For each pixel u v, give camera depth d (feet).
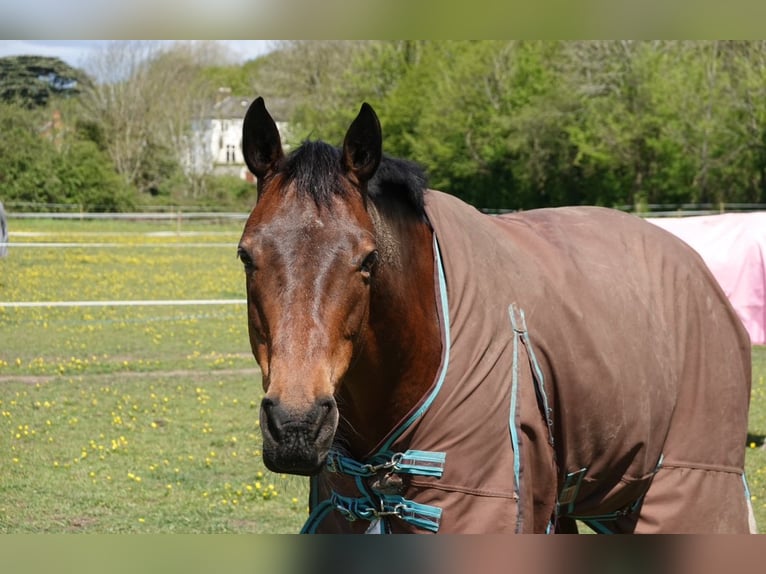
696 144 117.19
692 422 10.09
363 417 8.52
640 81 118.52
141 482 19.26
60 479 19.39
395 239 8.42
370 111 7.98
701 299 10.52
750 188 117.08
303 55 135.95
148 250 78.28
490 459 8.21
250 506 17.83
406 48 137.28
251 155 8.39
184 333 38.96
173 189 136.67
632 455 9.50
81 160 125.18
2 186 123.24
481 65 128.67
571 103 123.13
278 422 6.95
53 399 26.84
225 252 77.30
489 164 130.52
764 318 27.35
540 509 8.75
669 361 9.98
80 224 108.78
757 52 114.42
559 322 9.07
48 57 129.39
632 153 120.57
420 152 131.13
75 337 37.58
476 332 8.39
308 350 7.25
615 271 10.04
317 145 8.09
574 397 9.01
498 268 8.93
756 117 113.09
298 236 7.59
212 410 25.76
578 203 127.75
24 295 50.42
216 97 140.77
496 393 8.31
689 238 28.17
